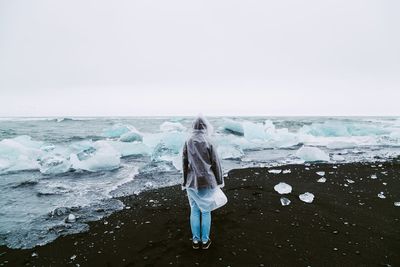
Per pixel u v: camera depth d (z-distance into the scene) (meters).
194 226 3.20
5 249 3.38
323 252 3.09
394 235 3.47
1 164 8.16
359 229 3.65
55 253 3.26
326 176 6.43
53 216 4.42
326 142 13.05
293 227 3.75
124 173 7.40
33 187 6.16
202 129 3.27
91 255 3.18
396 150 10.73
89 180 6.71
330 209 4.36
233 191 5.35
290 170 7.12
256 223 3.90
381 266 2.79
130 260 3.04
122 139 12.43
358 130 14.95
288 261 2.92
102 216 4.34
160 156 9.24
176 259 3.02
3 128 19.02
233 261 2.94
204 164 3.08
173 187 5.92
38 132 16.91
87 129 19.16
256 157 9.30
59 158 8.63
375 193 5.11
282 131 13.58
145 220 4.14
